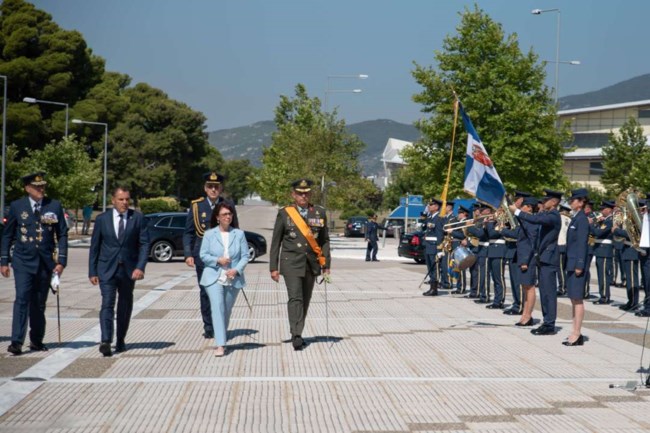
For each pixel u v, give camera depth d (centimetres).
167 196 8100
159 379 851
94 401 758
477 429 683
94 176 4381
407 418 714
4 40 5966
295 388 822
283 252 1055
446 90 3419
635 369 938
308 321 1303
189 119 8344
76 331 1159
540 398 794
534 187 3419
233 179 19238
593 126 7450
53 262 999
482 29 3466
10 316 1302
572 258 1102
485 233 1574
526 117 3331
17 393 783
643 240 898
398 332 1195
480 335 1180
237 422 694
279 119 5581
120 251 984
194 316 1345
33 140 5750
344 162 4578
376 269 2614
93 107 6275
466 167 1272
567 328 1276
